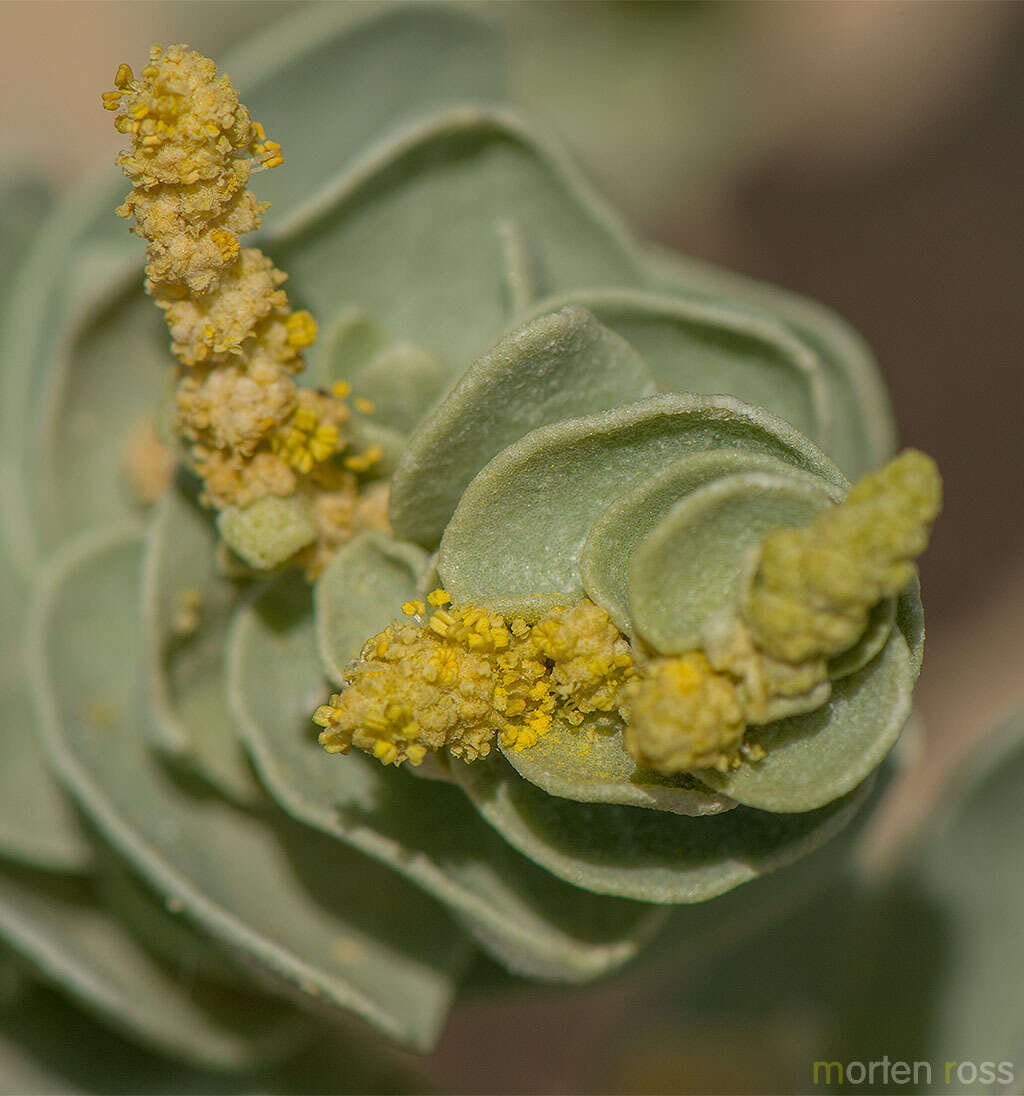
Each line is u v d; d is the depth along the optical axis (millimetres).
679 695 111
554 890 123
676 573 113
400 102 141
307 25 138
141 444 134
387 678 114
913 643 114
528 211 132
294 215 128
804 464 114
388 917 129
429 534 121
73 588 132
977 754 144
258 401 119
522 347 116
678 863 118
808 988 157
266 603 125
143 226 117
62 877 136
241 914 127
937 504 109
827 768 113
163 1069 140
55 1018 139
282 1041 137
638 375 118
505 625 115
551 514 116
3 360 140
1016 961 140
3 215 144
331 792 123
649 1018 163
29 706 135
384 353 125
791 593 110
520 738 115
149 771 131
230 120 117
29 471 138
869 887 155
